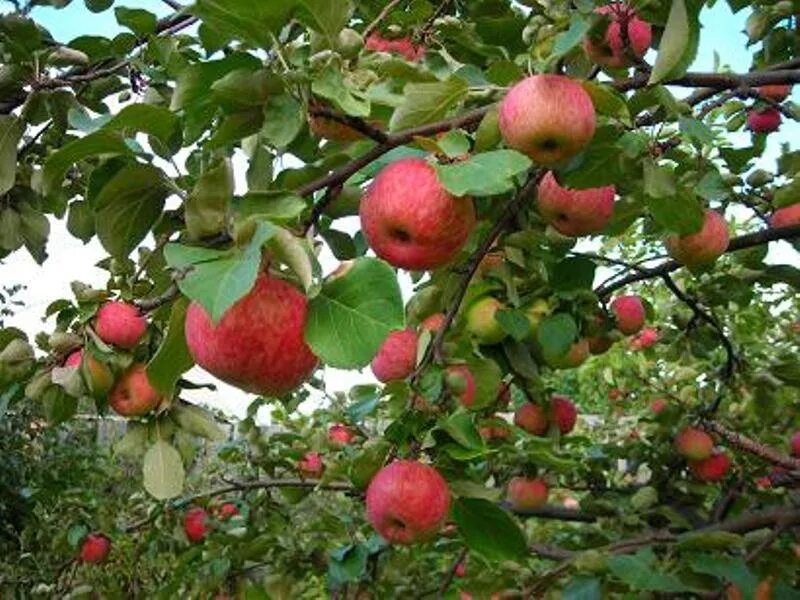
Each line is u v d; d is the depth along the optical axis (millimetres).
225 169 1344
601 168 1868
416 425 1950
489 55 2467
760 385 3771
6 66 2461
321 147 1811
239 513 4184
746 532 2885
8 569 5859
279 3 1378
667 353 3967
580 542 3545
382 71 1715
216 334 1378
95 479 7500
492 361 2162
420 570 3959
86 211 2293
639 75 1945
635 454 3873
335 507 4496
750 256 3432
